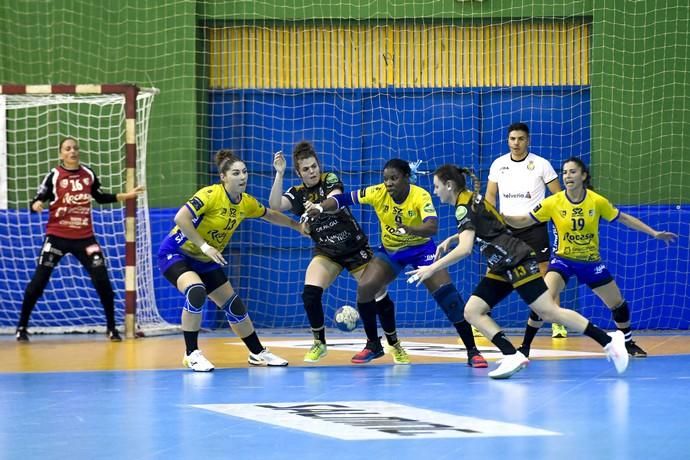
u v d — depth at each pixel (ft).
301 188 42.73
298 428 26.14
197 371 40.52
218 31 65.51
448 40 64.54
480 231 36.58
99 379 37.96
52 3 65.62
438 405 30.27
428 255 41.27
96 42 65.46
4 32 65.67
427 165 64.75
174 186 65.26
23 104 62.90
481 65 64.44
